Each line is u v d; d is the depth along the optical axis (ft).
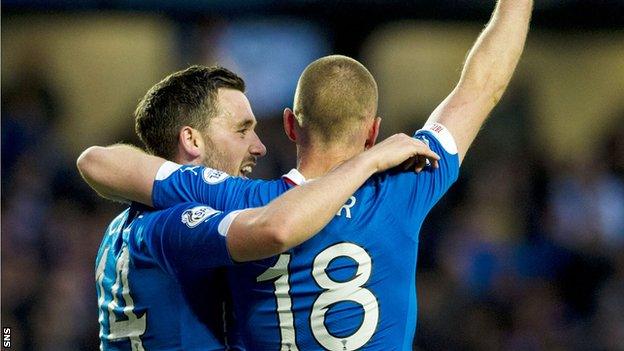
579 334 115.44
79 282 111.04
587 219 127.95
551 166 131.54
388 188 42.86
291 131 44.21
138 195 44.91
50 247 113.60
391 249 42.65
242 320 43.55
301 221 38.19
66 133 136.15
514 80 138.72
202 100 47.42
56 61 137.18
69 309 108.58
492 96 45.85
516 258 120.98
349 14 123.95
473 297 115.14
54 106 132.77
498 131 133.49
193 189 43.75
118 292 45.57
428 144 43.78
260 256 39.29
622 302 118.62
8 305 106.83
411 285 43.60
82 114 138.10
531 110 137.69
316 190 38.78
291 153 120.78
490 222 123.44
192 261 41.70
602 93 140.56
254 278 42.83
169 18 123.54
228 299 44.73
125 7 123.54
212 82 47.91
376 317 42.47
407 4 124.26
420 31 138.00
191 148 47.26
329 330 42.24
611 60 140.36
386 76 138.10
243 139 48.39
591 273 120.78
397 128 135.03
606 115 140.56
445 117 45.03
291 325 42.50
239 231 39.22
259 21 124.26
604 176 132.05
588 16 126.82
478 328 111.45
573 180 130.52
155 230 43.24
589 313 118.32
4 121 126.62
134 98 138.82
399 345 43.16
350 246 42.11
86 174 45.93
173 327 44.29
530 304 115.65
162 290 44.24
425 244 118.32
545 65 140.15
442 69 139.13
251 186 43.11
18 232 114.42
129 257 45.01
